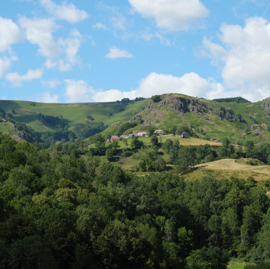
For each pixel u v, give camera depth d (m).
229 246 125.38
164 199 139.62
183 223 130.62
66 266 80.31
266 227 120.69
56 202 102.69
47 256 71.00
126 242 89.25
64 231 82.94
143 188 136.75
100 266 83.56
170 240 115.50
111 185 144.75
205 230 131.25
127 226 96.62
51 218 84.81
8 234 76.12
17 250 69.19
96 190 136.38
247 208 131.88
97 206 109.31
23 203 96.25
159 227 118.75
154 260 93.12
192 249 118.81
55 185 124.56
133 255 89.56
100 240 85.25
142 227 103.31
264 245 111.62
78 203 111.50
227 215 130.62
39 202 98.12
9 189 105.75
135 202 132.25
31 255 69.44
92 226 90.00
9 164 140.62
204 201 144.88
